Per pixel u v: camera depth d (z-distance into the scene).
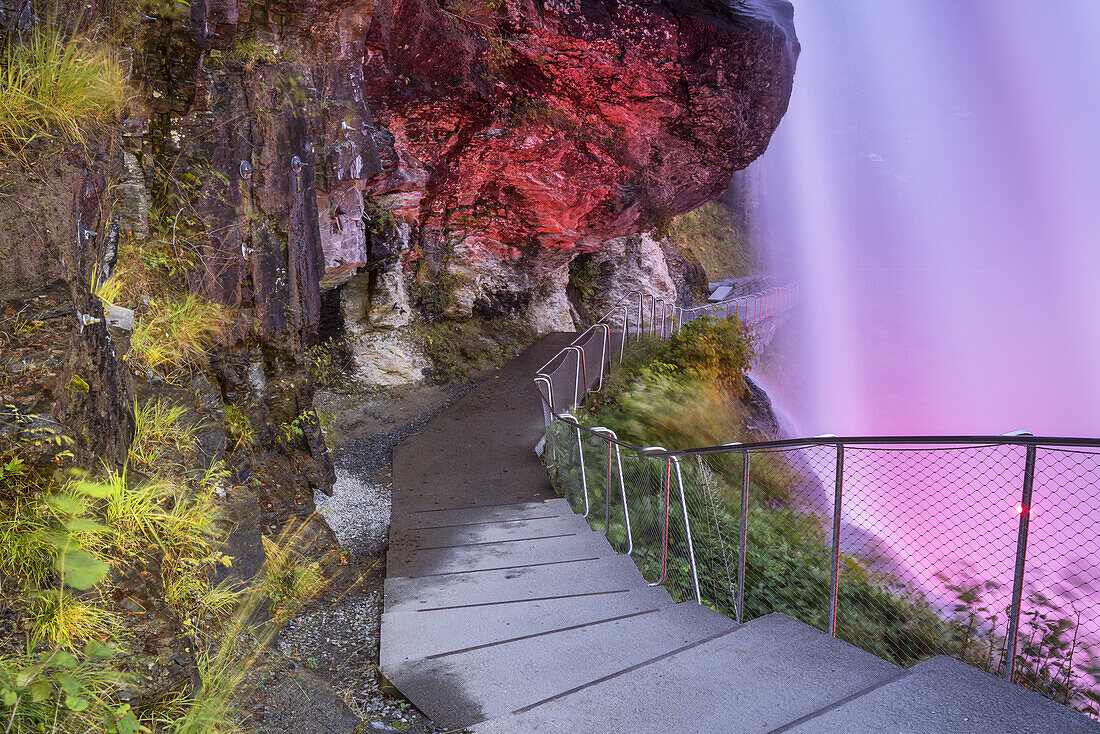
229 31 5.79
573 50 13.01
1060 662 3.16
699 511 6.07
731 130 15.77
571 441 8.77
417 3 10.23
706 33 14.24
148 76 4.91
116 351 3.66
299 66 6.62
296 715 3.18
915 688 2.79
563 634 4.45
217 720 2.60
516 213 14.66
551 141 13.56
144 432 3.66
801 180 55.00
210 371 5.40
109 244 4.26
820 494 5.25
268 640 4.04
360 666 4.36
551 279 18.11
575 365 12.48
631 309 19.98
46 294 2.73
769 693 3.12
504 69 12.67
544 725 2.96
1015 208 57.94
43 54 3.24
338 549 6.48
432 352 13.95
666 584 5.70
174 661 2.47
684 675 3.31
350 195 8.70
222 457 4.75
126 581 2.57
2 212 2.73
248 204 5.86
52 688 1.97
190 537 3.34
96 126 3.84
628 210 15.86
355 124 7.91
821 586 4.71
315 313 6.87
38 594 2.17
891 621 3.97
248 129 5.84
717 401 13.37
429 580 5.88
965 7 57.44
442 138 12.02
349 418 11.77
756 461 6.86
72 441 2.49
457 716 3.58
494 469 9.73
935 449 3.34
